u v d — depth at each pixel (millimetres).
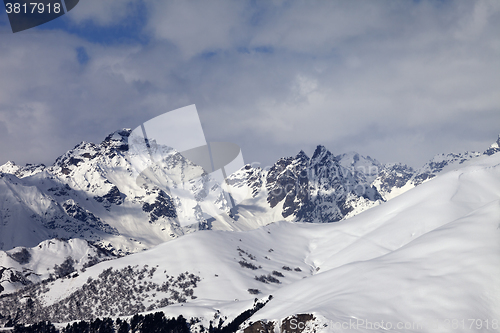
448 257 82562
